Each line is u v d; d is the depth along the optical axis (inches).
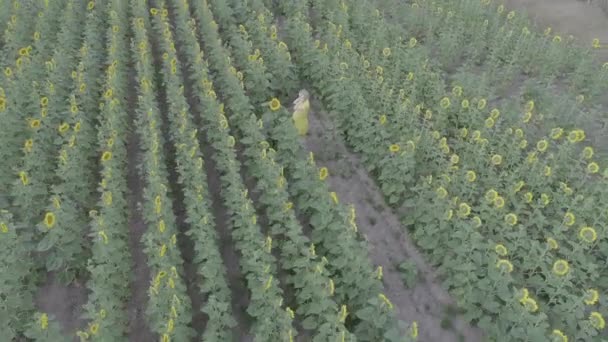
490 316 311.6
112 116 409.4
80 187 378.6
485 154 411.2
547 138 427.5
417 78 499.5
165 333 253.8
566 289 324.8
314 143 464.8
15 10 576.4
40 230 337.1
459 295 326.3
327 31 559.2
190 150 385.7
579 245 327.0
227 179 374.6
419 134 427.2
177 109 438.6
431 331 322.0
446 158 434.0
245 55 520.1
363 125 424.5
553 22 660.1
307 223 380.2
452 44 550.9
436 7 637.3
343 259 315.6
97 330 261.0
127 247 347.3
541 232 365.1
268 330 274.1
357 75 505.7
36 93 434.6
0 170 377.7
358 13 601.9
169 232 329.7
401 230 386.3
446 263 332.5
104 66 544.4
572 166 396.5
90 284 308.8
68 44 525.7
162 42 566.3
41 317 249.9
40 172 386.3
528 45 556.4
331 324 282.0
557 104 467.5
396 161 388.2
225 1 604.1
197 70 489.1
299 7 619.5
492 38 597.9
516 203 369.1
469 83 494.9
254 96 492.1
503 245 336.5
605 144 446.3
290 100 511.5
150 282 315.6
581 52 548.7
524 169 394.9
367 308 286.7
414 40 521.0
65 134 394.6
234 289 341.7
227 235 379.2
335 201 326.0
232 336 304.0
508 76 532.7
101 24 609.6
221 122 403.5
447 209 346.6
